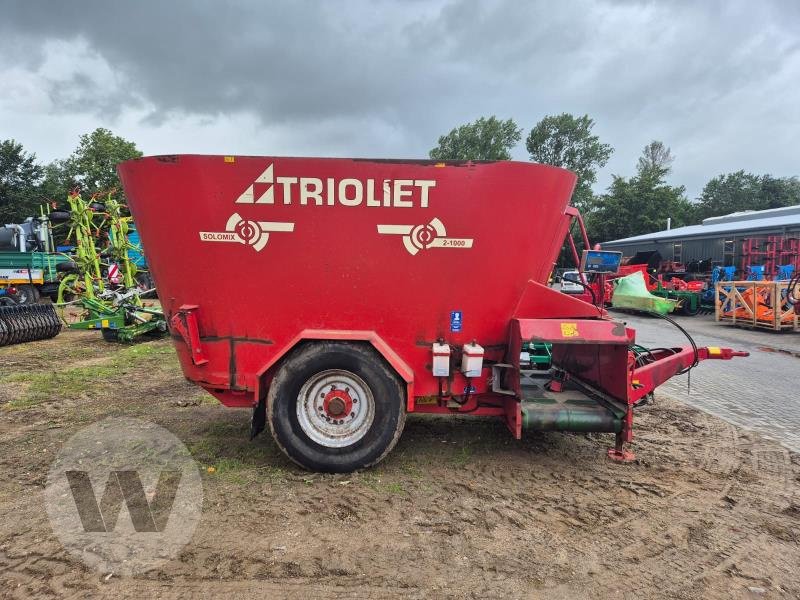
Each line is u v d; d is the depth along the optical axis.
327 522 3.26
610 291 12.43
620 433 4.26
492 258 3.92
